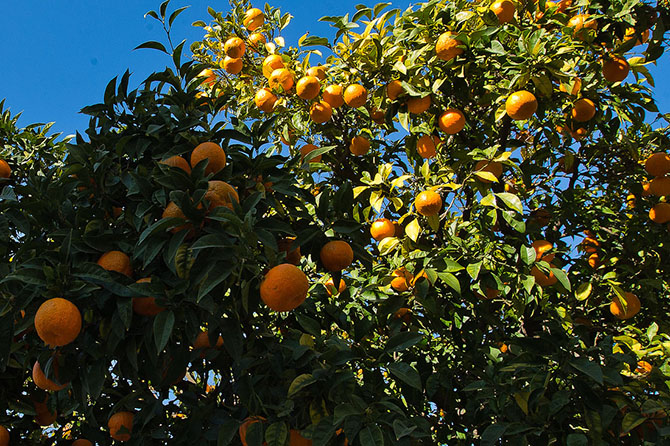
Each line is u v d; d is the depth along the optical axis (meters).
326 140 5.07
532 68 3.59
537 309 4.30
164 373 2.59
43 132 4.17
